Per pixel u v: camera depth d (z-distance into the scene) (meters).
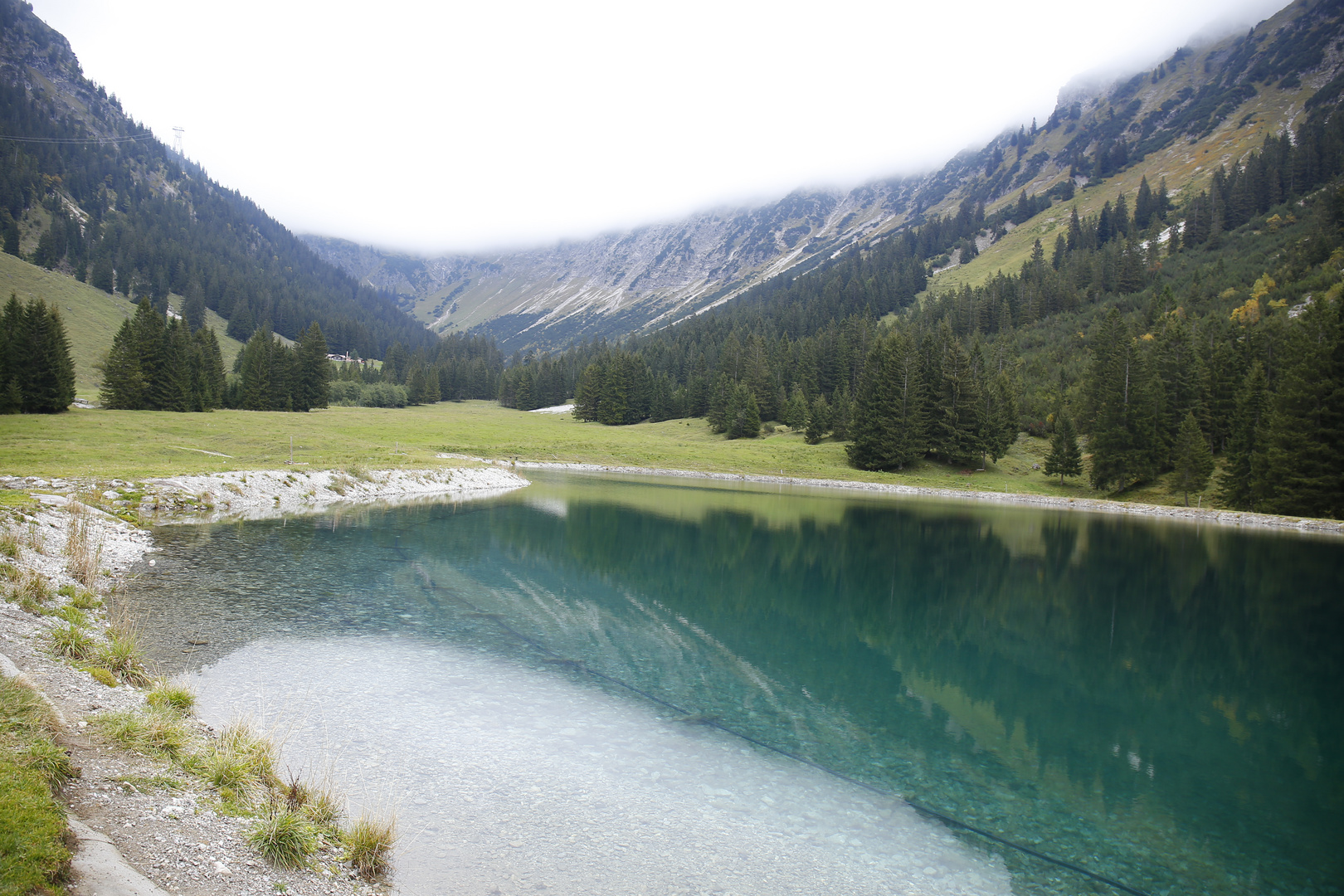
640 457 95.56
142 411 79.19
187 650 14.77
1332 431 54.22
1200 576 32.75
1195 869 9.59
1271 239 136.62
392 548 28.88
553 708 13.62
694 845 9.14
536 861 8.34
